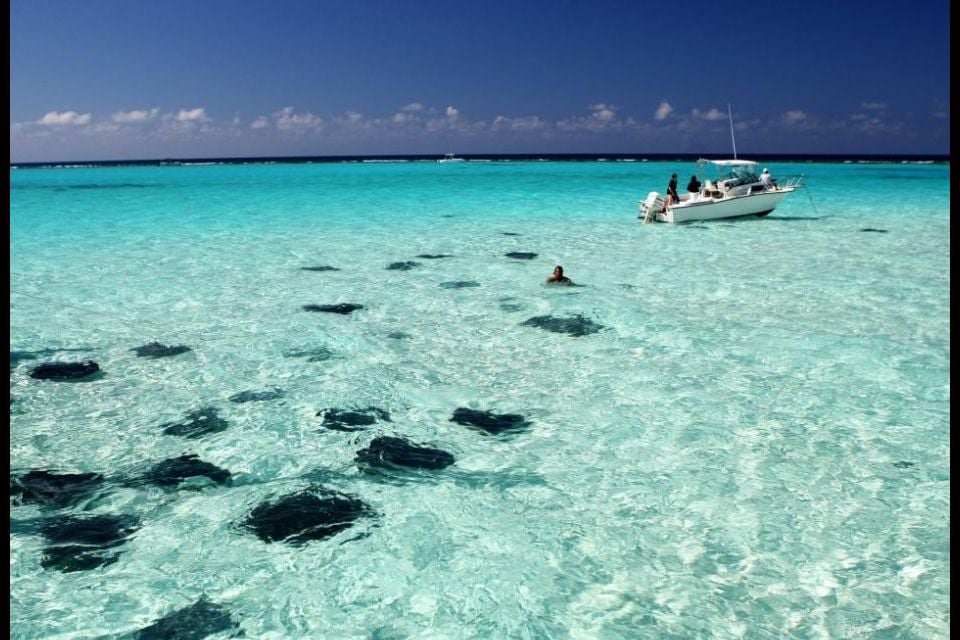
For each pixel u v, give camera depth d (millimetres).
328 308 11492
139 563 4789
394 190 39000
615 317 10609
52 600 4395
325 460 6242
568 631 4191
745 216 22562
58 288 12969
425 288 12930
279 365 8680
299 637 4145
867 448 6379
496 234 20203
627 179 49906
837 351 8883
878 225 21469
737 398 7539
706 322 10398
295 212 26891
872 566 4742
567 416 7180
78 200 33000
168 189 41094
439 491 5727
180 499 5602
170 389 7910
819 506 5469
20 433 6762
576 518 5352
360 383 8055
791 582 4602
